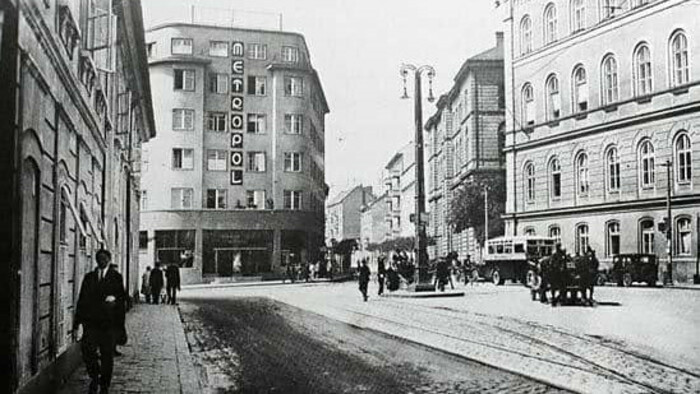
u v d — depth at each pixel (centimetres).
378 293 3656
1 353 758
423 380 1132
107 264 1034
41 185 932
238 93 6194
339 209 15150
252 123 6228
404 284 3934
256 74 6256
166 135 5984
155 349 1549
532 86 5184
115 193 2172
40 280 942
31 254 895
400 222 12825
